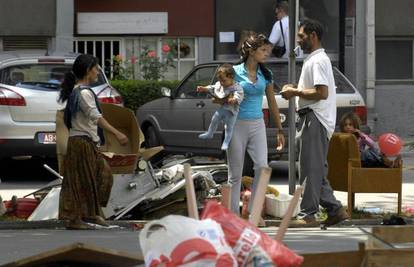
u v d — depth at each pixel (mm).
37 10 37000
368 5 37906
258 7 38562
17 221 19688
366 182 20344
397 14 38625
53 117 26141
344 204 22781
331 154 20828
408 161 33062
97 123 18641
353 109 26781
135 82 35219
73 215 18906
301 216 19078
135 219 20312
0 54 27516
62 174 19141
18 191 25266
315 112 18641
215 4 38469
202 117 27594
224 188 9742
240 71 19016
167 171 20281
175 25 38281
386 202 23375
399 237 10680
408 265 9805
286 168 30766
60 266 9008
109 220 19781
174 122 28656
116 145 20391
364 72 38156
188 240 8273
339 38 37938
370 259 9766
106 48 38094
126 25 37969
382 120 38594
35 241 17828
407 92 38656
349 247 16953
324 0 38469
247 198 19547
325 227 19266
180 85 28703
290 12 21641
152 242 8375
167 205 20312
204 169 21078
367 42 38000
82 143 18641
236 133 18984
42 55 26922
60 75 26562
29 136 25984
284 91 18688
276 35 33219
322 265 9695
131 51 38281
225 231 8648
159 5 38156
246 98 19016
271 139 25781
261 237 8703
